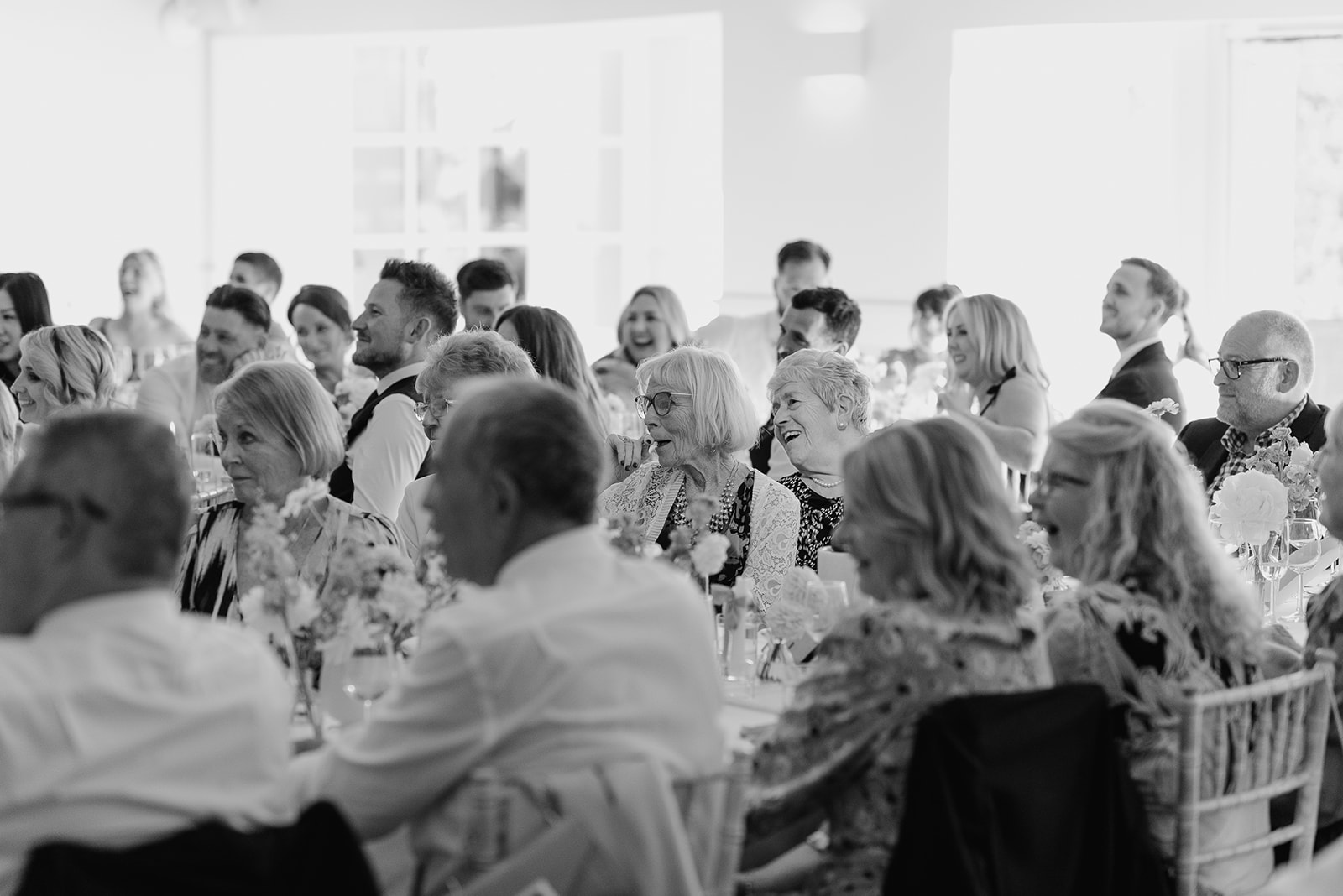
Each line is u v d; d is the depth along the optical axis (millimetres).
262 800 1861
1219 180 9367
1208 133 9367
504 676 1976
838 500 4055
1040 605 3480
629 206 11039
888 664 2246
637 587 2102
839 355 4160
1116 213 9602
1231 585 2578
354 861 1771
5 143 10211
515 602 2025
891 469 2305
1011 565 2295
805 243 8117
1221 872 2596
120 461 1810
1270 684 2535
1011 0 9156
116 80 10914
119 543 1800
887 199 9570
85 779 1721
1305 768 2680
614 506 3953
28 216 10391
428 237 11305
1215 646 2568
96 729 1734
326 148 11359
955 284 9641
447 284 5141
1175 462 2572
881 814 2256
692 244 11031
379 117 11273
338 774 2035
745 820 2271
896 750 2246
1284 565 4363
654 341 7227
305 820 1777
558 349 4785
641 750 2018
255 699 1853
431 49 11148
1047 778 2207
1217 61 9289
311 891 1749
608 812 1913
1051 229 9680
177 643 1816
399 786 2008
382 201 11328
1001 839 2152
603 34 10484
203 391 7004
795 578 3082
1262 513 4176
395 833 2199
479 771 1904
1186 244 9477
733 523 3826
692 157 10969
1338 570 4762
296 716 2924
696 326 11008
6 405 4402
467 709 1978
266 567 2684
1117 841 2293
